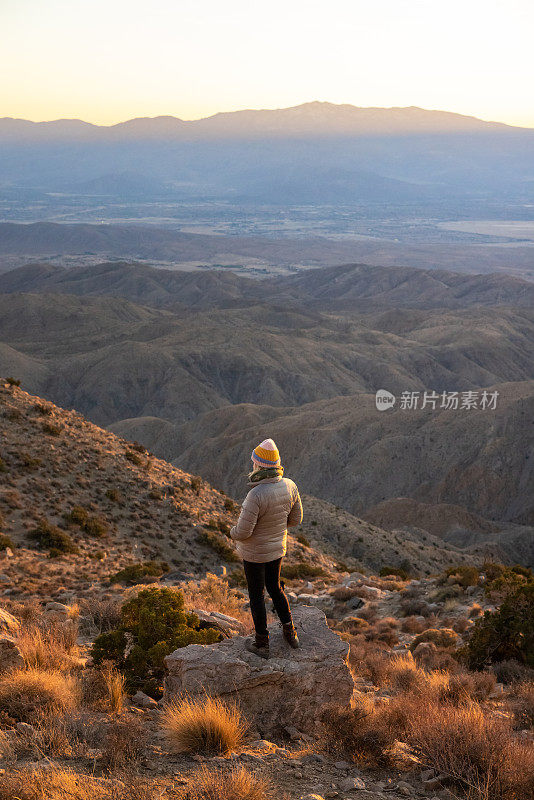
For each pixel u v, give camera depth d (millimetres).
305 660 6973
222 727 5750
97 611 14117
